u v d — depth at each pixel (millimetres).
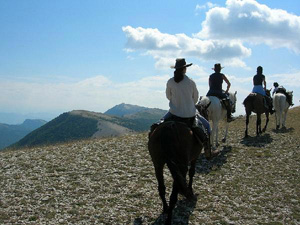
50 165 8859
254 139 12508
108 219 5594
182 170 4684
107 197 6594
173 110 5449
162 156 4977
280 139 12531
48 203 6234
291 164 9336
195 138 5344
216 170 8672
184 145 4891
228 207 6254
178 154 4742
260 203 6535
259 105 12570
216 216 5805
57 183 7383
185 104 5430
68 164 8992
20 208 5953
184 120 5414
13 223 5336
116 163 9109
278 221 5730
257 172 8586
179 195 6738
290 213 6094
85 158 9641
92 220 5527
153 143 5066
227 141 12211
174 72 5453
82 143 12047
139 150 10617
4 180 7582
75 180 7641
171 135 4805
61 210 5918
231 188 7348
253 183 7723
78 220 5527
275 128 15461
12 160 9477
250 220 5734
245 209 6184
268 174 8430
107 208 6047
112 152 10398
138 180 7699
